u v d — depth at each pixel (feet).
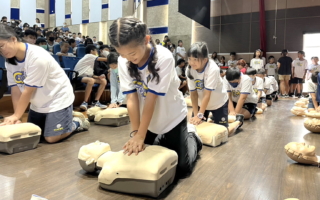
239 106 9.77
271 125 10.13
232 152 6.32
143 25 3.50
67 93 7.07
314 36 26.66
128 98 4.32
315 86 11.99
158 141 4.78
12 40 5.75
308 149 5.34
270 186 4.34
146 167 3.81
